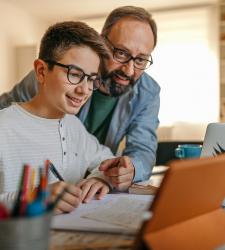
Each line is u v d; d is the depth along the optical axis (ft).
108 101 4.20
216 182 1.64
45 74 2.85
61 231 1.81
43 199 1.40
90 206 2.33
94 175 3.00
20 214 1.26
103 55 2.91
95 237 1.72
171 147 5.70
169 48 12.78
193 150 3.38
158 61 12.89
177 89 12.69
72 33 2.74
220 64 12.34
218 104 12.18
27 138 2.95
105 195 2.70
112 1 12.16
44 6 12.64
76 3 12.36
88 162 3.45
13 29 12.41
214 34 12.19
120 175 2.89
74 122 3.53
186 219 1.62
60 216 2.06
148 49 4.00
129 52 3.88
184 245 1.48
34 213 1.27
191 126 11.90
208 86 12.30
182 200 1.47
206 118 12.31
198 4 12.41
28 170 1.62
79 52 2.69
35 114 3.04
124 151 4.09
